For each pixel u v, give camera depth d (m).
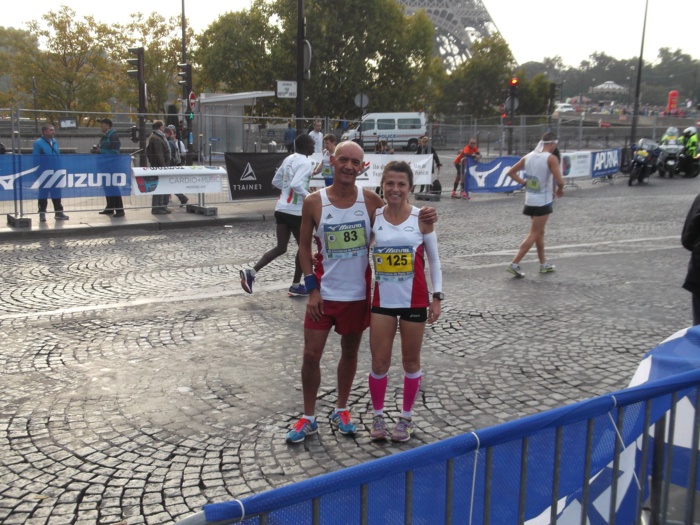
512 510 2.29
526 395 4.84
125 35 41.56
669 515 2.85
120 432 4.21
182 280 8.25
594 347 5.88
